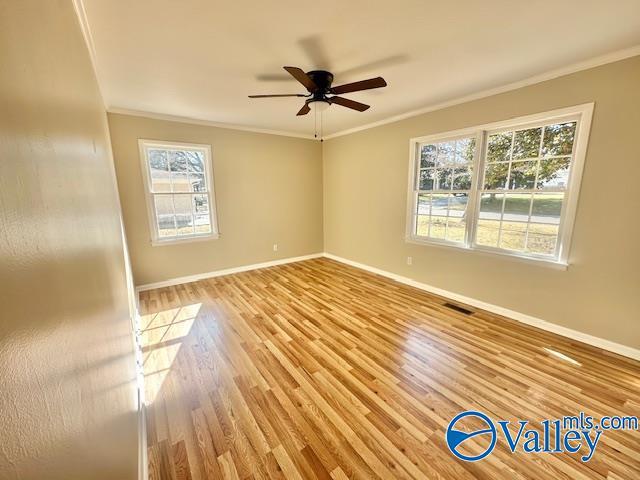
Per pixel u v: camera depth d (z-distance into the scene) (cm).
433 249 376
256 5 163
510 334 272
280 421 175
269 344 258
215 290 392
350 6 166
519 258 293
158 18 173
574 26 187
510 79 272
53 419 39
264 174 484
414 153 386
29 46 47
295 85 276
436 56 226
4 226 28
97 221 106
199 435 165
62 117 68
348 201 506
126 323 172
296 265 519
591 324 253
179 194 412
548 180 272
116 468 79
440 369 221
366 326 289
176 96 305
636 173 222
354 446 158
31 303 35
